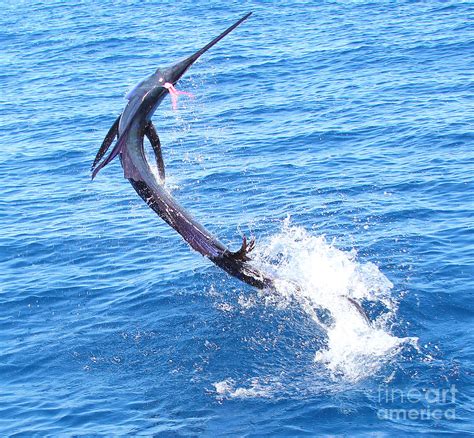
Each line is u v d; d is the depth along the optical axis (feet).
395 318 42.52
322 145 71.41
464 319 42.14
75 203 64.34
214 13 136.15
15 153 78.54
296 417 35.42
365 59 99.30
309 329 42.32
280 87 91.56
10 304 48.16
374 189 60.34
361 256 49.75
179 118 82.79
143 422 36.09
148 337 43.32
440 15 118.01
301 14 128.98
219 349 41.45
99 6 154.40
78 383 39.88
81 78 106.01
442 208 55.72
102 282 50.16
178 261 51.93
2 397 39.06
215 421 35.78
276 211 58.13
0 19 151.84
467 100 79.20
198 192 63.10
